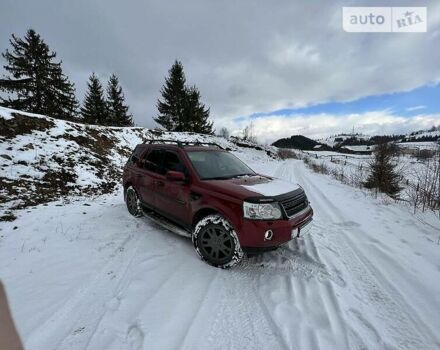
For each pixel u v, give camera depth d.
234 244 3.45
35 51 24.77
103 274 3.42
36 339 2.31
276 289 3.14
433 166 8.88
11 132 9.62
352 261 3.91
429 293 3.13
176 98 35.22
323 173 18.94
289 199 3.62
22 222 5.20
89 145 11.88
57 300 2.88
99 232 4.84
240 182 3.99
